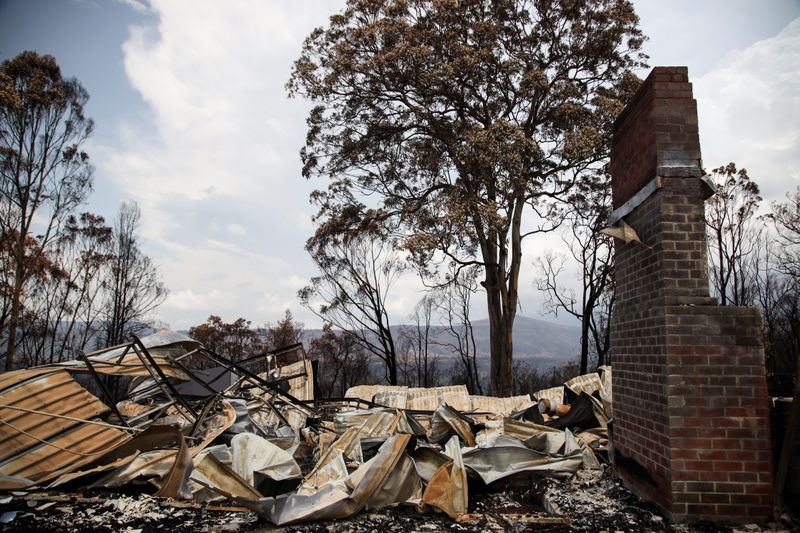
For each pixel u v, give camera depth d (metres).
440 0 21.69
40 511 5.53
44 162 27.50
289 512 5.14
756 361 4.92
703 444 4.86
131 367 9.39
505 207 21.22
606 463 7.39
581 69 23.62
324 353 33.38
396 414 9.16
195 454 6.91
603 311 27.83
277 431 9.44
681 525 4.74
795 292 28.41
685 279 5.13
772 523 4.68
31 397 7.00
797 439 4.70
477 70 21.64
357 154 24.62
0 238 27.59
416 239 19.22
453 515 5.21
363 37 22.38
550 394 13.53
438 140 24.25
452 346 32.56
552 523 4.98
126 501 5.84
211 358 10.82
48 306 29.64
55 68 27.05
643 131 5.74
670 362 4.99
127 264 30.67
